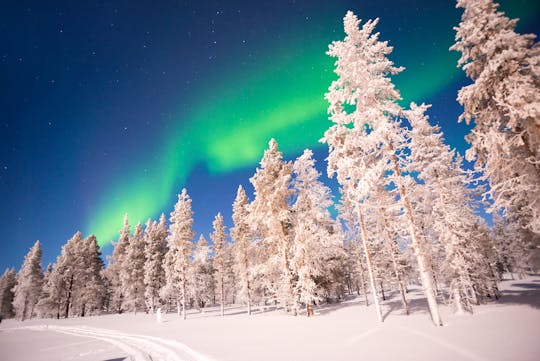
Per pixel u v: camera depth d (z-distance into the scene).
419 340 9.67
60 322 38.47
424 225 20.73
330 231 29.00
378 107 15.35
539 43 12.35
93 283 51.28
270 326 16.78
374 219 19.84
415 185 15.62
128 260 47.66
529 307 14.40
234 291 52.84
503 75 13.05
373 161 17.38
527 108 11.44
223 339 13.55
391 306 25.12
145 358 12.47
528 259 21.70
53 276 51.28
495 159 13.04
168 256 42.94
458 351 7.81
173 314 41.03
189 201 38.53
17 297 55.22
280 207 25.97
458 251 18.44
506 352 7.16
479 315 13.75
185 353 11.68
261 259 28.56
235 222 33.84
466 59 13.93
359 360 7.85
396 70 15.70
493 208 13.30
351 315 20.69
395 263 20.36
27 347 18.78
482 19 12.91
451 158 21.22
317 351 9.34
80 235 59.38
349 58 16.09
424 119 21.77
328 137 17.94
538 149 12.40
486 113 13.91
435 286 22.86
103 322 33.50
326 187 26.30
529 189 12.48
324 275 26.44
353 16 16.62
